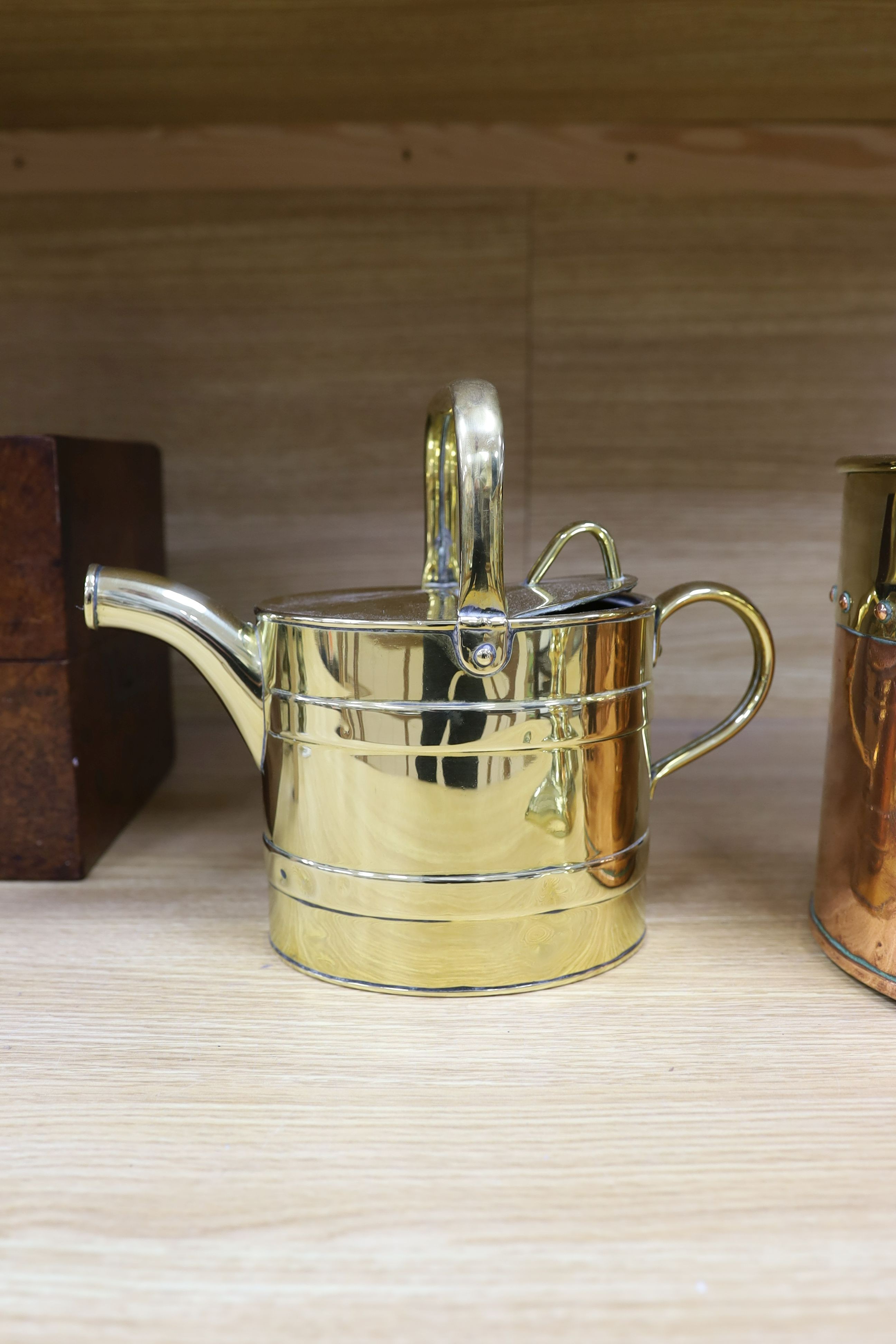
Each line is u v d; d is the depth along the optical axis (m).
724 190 0.75
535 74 0.64
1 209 0.75
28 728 0.53
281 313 0.77
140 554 0.67
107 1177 0.31
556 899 0.42
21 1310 0.26
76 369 0.77
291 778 0.42
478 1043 0.38
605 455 0.78
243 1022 0.40
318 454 0.78
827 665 0.81
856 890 0.42
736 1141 0.32
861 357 0.77
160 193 0.75
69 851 0.54
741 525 0.79
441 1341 0.24
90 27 0.56
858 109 0.71
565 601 0.41
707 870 0.55
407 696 0.39
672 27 0.56
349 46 0.59
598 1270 0.27
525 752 0.40
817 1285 0.26
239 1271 0.27
